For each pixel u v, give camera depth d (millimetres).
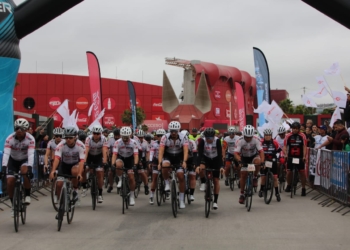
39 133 15328
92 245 5895
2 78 13055
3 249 5688
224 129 52406
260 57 18953
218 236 6422
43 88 64562
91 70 19500
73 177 7410
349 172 8883
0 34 12766
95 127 10000
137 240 6188
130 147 9500
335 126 11445
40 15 12930
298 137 11258
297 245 5812
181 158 8969
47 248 5734
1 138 13055
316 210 8992
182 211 8977
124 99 67438
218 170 8539
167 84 68000
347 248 5637
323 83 13516
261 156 9453
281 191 12492
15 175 7043
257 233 6625
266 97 18953
